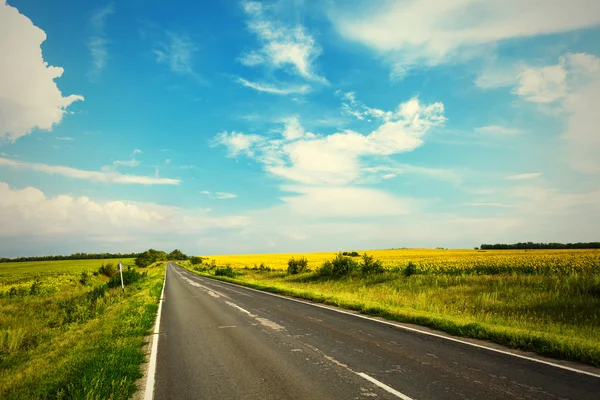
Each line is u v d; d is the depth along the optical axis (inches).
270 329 405.4
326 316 486.6
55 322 639.8
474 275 890.7
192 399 205.9
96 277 1916.8
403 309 521.0
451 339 338.0
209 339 364.2
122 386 222.8
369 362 265.9
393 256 2753.4
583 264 1175.0
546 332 367.6
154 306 633.6
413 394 201.5
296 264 1652.3
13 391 235.8
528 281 682.8
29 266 3946.9
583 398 193.2
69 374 252.7
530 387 210.2
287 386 220.8
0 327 596.4
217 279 1608.0
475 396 197.6
